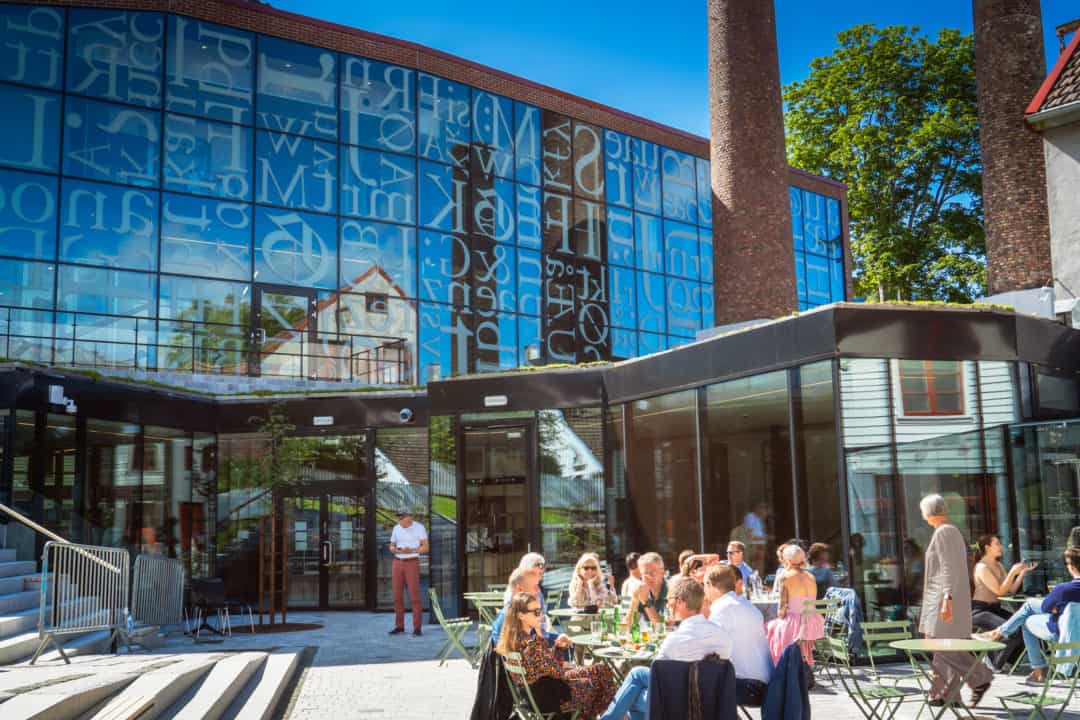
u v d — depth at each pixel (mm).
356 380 26891
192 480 20766
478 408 18625
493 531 18359
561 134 32031
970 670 8219
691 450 15711
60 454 16797
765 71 24688
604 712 7602
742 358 14477
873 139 38219
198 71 25797
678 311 34094
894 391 12953
